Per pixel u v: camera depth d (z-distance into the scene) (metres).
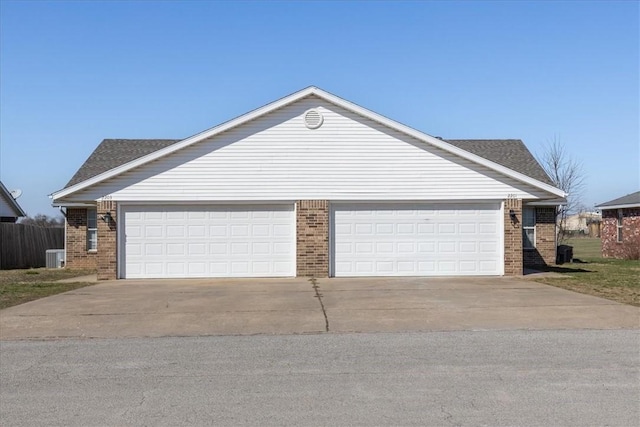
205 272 18.17
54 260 25.38
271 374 7.17
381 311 11.67
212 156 18.12
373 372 7.20
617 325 10.18
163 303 12.87
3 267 24.61
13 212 33.69
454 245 18.44
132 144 26.02
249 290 15.01
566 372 7.12
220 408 5.91
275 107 18.06
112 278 17.86
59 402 6.17
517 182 18.44
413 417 5.59
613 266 23.19
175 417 5.67
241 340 9.20
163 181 18.05
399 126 18.16
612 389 6.43
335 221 18.31
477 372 7.15
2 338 9.47
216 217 18.25
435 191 18.30
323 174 18.22
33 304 12.80
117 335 9.67
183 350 8.53
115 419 5.63
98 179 17.78
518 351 8.24
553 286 15.61
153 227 18.16
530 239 23.38
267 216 18.30
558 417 5.57
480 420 5.50
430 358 7.88
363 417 5.61
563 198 20.14
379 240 18.33
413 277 18.09
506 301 12.86
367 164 18.30
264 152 18.17
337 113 18.30
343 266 18.27
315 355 8.13
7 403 6.14
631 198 30.05
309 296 13.80
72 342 9.16
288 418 5.60
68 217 23.44
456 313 11.41
